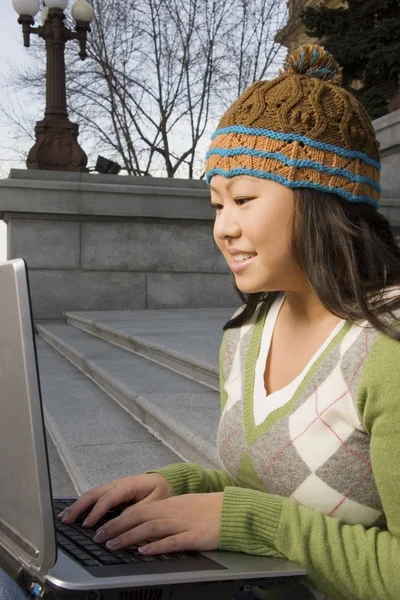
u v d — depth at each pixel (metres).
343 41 14.21
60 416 3.75
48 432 3.57
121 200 9.20
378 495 1.14
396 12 14.38
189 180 9.68
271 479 1.21
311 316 1.24
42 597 0.99
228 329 1.45
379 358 1.07
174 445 3.07
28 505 1.00
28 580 1.03
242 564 1.09
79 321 8.05
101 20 21.52
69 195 9.06
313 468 1.14
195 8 22.20
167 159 23.11
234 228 1.20
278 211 1.16
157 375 4.37
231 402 1.32
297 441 1.15
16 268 0.97
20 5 10.75
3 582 1.14
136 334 5.66
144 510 1.19
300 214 1.16
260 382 1.27
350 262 1.14
